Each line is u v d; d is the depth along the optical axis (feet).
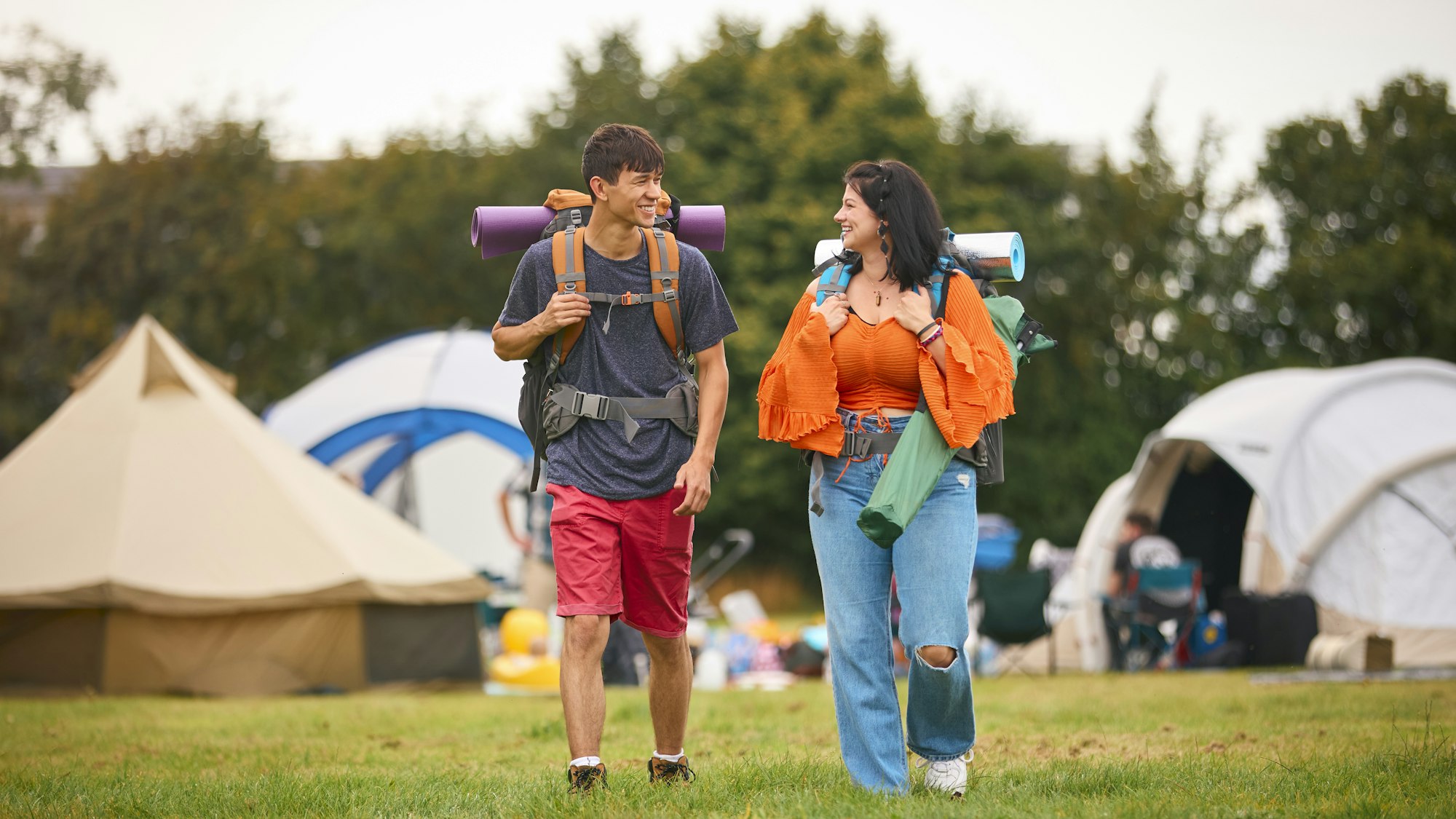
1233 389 72.54
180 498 51.42
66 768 24.50
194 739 30.58
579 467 19.27
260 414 153.17
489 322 155.33
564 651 19.11
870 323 18.07
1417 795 17.84
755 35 154.51
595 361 19.48
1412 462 61.00
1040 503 145.48
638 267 19.52
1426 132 169.07
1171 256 165.27
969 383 17.30
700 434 19.44
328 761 25.22
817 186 133.90
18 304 150.00
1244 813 16.24
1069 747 25.94
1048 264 148.97
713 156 141.79
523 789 19.69
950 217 138.21
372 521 55.83
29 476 52.11
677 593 19.97
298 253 154.92
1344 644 53.98
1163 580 61.87
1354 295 161.27
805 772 20.85
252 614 49.75
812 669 59.00
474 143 162.09
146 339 56.08
